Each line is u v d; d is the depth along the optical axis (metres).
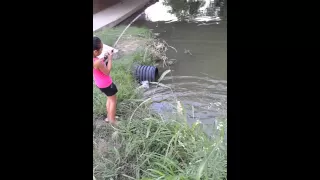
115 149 3.57
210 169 3.11
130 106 4.48
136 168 3.40
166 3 10.84
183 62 6.18
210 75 5.64
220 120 3.96
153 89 5.20
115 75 5.09
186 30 7.96
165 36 7.52
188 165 3.30
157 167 3.35
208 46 6.89
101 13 9.08
